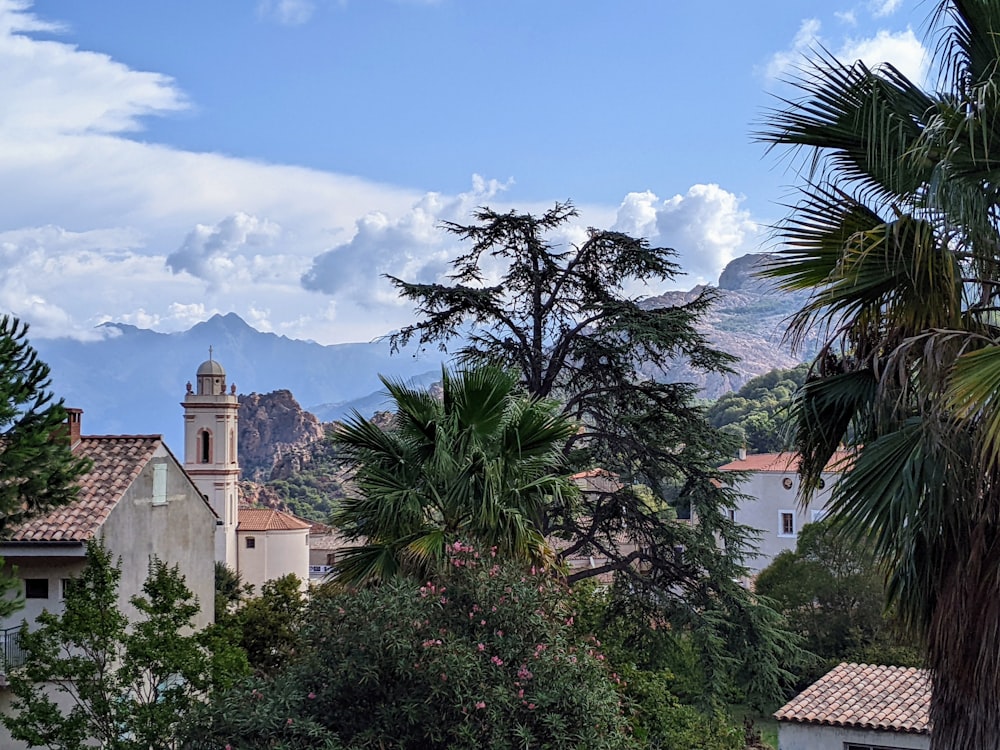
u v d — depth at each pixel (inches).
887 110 282.5
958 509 273.4
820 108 291.6
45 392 561.0
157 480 865.5
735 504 812.0
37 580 719.7
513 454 494.6
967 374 245.0
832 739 717.9
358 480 496.1
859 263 275.4
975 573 273.4
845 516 295.7
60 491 566.6
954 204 256.8
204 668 469.1
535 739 388.2
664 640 787.4
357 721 399.2
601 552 829.2
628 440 802.2
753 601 791.7
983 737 273.6
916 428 279.9
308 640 417.7
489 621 415.2
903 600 299.7
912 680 760.3
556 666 404.8
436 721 385.7
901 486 278.5
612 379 807.7
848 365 311.7
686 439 786.8
